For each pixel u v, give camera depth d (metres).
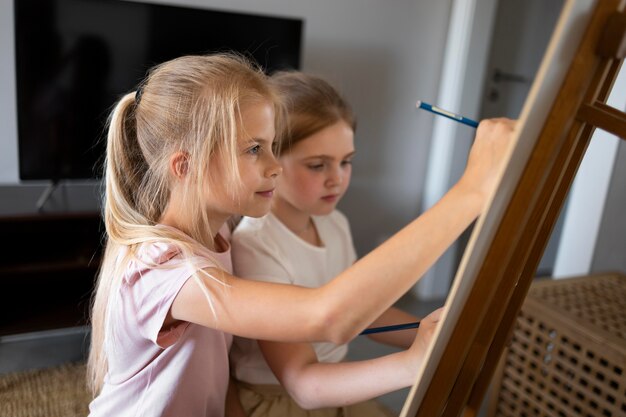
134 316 0.67
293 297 0.58
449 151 2.68
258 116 0.68
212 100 0.67
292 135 0.85
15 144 2.15
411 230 0.55
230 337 0.83
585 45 0.46
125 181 0.76
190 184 0.70
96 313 0.80
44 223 2.04
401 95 2.72
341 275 0.57
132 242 0.70
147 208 0.75
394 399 1.78
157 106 0.71
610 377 0.98
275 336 0.60
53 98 1.99
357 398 0.70
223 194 0.69
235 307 0.60
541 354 1.11
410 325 0.72
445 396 0.57
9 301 2.09
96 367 0.84
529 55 2.89
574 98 0.47
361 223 2.82
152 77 0.75
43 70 1.95
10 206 1.96
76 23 1.95
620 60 0.58
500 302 0.60
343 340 0.58
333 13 2.50
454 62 2.62
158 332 0.65
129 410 0.72
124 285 0.68
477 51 2.57
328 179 0.88
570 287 1.26
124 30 2.02
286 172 0.88
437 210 0.55
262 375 0.88
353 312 0.56
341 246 1.04
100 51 2.01
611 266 1.72
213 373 0.75
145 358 0.71
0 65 2.06
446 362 0.56
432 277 2.76
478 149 0.55
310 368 0.75
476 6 2.50
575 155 0.62
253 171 0.68
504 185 0.47
